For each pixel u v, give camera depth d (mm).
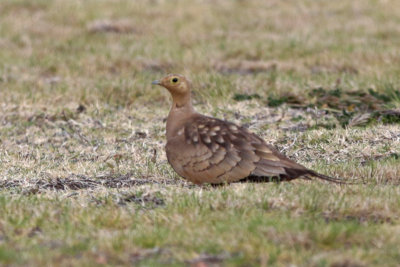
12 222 13180
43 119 24062
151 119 24016
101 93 26562
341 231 11906
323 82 26719
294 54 33312
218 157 14383
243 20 40688
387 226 12547
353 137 19734
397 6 42625
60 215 13570
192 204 13625
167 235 12109
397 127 20688
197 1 45469
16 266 10805
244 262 11023
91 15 41156
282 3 44781
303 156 18719
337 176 16125
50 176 17250
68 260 11055
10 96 26391
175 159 14953
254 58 33500
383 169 16125
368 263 10875
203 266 10812
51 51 34750
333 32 37312
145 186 15398
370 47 32969
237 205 13484
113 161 19125
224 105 24641
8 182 16750
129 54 33250
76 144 21422
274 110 23906
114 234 12234
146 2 44844
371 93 24438
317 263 10828
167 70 30391
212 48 34500
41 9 42344
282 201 13586
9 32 37594
